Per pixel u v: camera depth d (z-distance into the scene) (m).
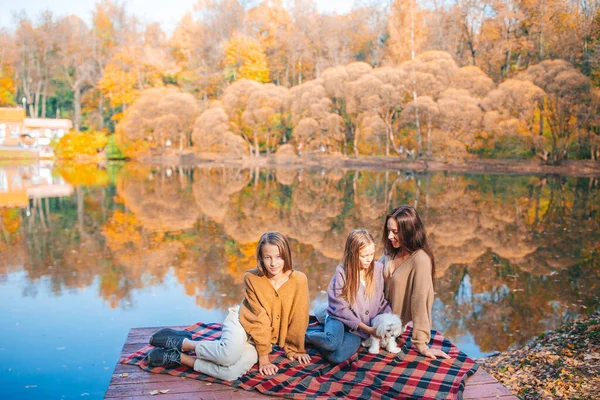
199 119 38.53
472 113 30.11
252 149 38.66
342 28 43.81
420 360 3.15
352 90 34.06
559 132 29.08
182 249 10.02
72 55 48.16
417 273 3.21
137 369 3.05
